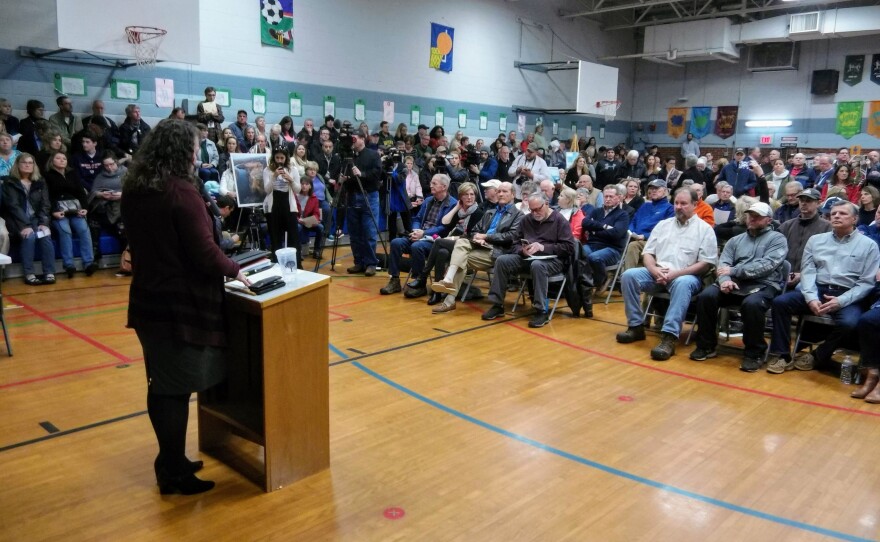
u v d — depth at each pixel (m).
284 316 2.57
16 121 7.11
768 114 15.70
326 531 2.37
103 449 3.00
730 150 16.31
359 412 3.52
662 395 3.92
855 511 2.62
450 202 6.60
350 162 7.19
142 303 2.38
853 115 14.49
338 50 10.37
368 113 10.97
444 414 3.52
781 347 4.45
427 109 11.98
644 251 5.19
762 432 3.40
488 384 4.02
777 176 9.29
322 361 2.76
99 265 7.23
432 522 2.45
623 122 17.52
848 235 4.39
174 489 2.61
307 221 7.98
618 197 6.38
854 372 4.23
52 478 2.72
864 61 14.23
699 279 4.91
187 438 3.14
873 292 4.34
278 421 2.63
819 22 13.42
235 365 2.90
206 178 7.71
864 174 8.94
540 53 14.32
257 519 2.44
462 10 12.36
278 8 9.49
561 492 2.71
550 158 13.16
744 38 14.47
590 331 5.36
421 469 2.88
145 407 3.49
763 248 4.62
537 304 5.45
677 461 3.04
